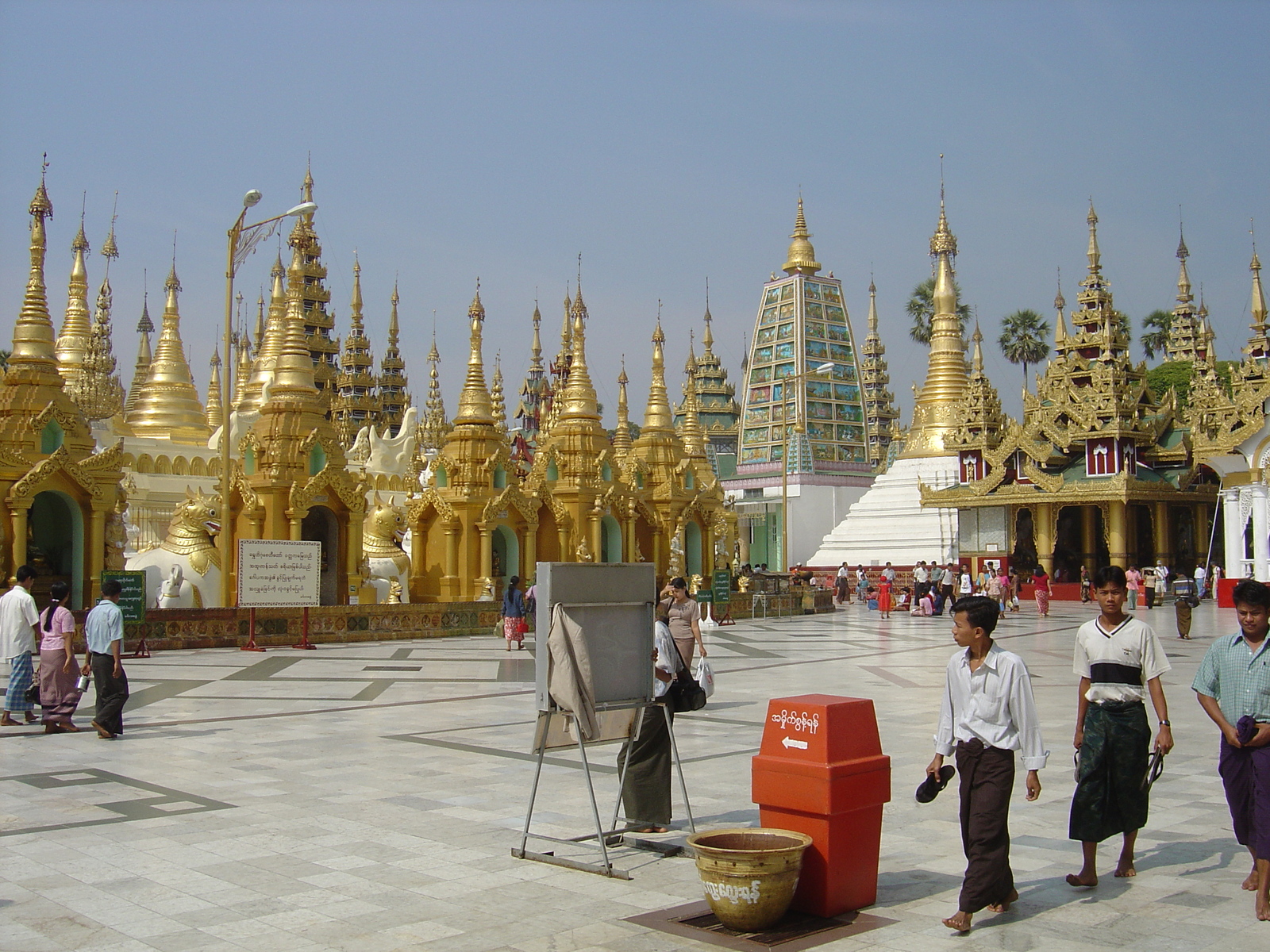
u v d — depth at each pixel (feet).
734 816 45.16
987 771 33.58
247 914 33.58
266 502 142.10
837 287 344.69
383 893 35.65
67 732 65.10
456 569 164.86
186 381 200.23
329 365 295.89
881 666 104.42
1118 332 240.32
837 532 281.74
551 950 30.78
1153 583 192.24
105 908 34.12
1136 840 42.47
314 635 127.85
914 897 35.76
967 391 256.93
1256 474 181.06
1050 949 31.14
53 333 130.72
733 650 123.34
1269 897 33.58
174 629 117.50
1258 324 237.25
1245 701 35.27
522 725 67.87
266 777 52.65
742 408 349.41
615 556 192.34
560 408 245.86
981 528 244.83
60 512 129.90
